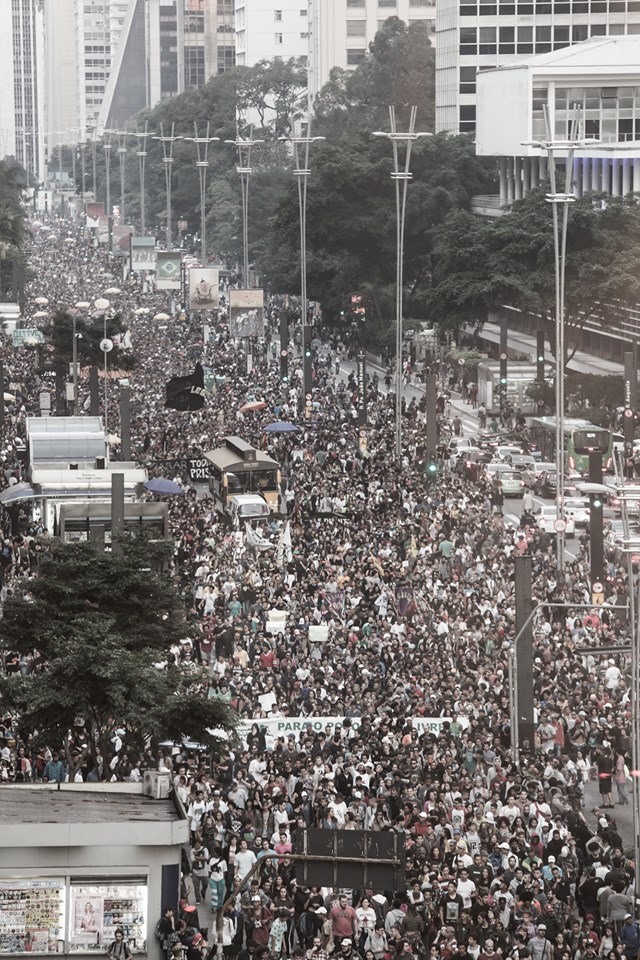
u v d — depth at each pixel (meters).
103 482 130.38
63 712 70.75
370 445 166.38
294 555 117.81
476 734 78.19
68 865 57.78
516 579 84.88
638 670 70.56
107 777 72.12
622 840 73.75
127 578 78.75
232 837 63.41
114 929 58.06
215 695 79.00
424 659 91.50
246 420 176.75
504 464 154.75
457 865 60.50
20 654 82.31
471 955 54.16
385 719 79.19
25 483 132.62
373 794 68.88
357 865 51.16
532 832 66.19
